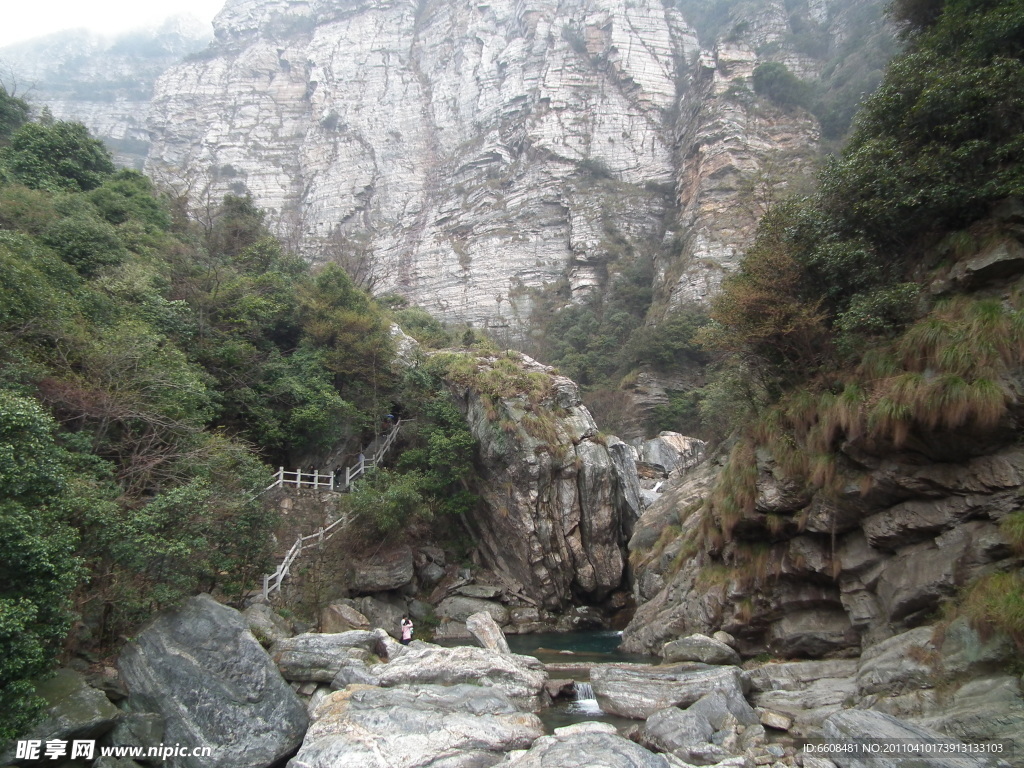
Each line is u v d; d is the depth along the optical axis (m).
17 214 24.81
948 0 16.27
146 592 13.91
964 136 14.75
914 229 15.78
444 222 93.75
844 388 15.09
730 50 87.50
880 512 14.33
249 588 19.50
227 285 29.44
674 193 84.50
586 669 19.58
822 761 10.53
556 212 87.38
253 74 121.12
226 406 26.88
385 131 109.62
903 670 11.90
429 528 32.00
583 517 33.25
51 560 10.77
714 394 32.84
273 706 12.81
